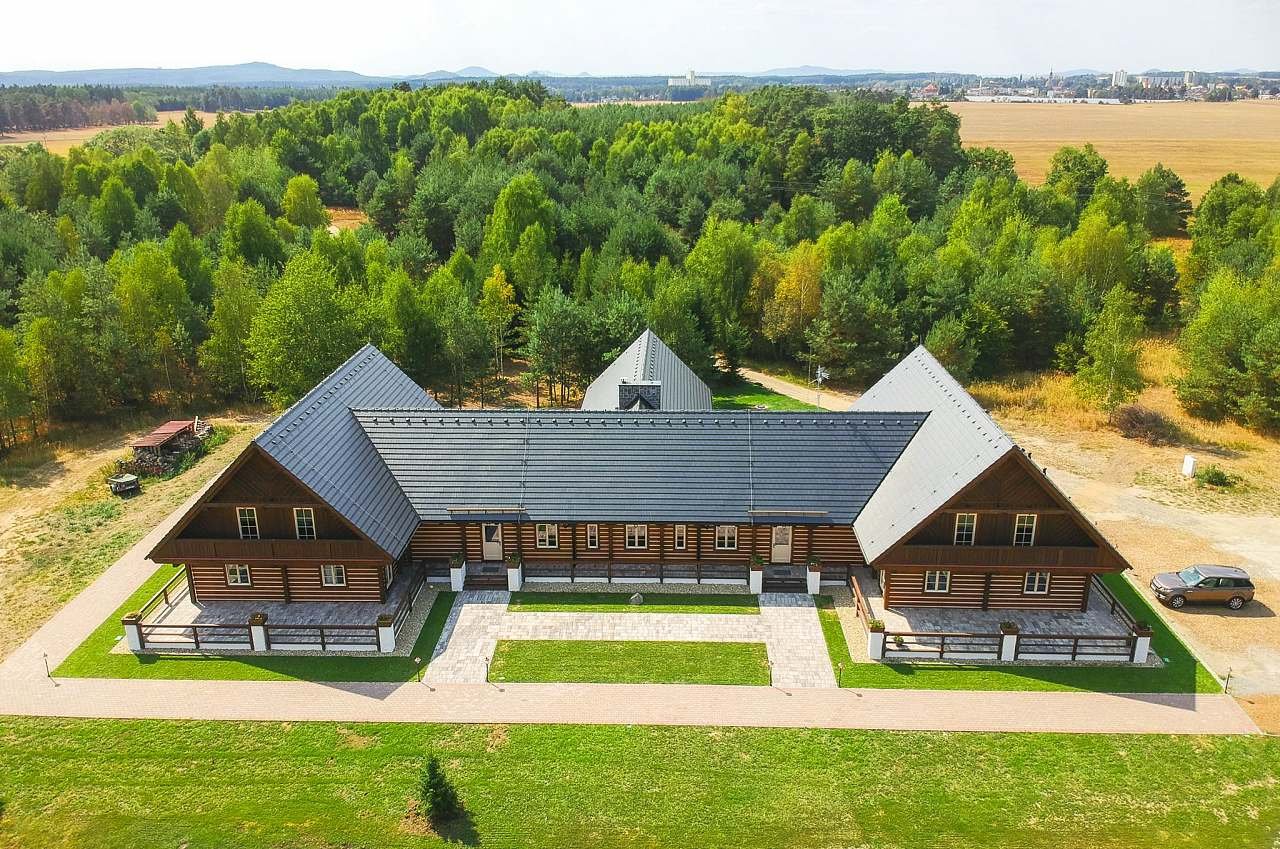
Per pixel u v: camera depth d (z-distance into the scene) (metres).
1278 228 91.25
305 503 33.75
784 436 38.78
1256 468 51.69
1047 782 26.25
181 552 34.25
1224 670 31.97
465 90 181.25
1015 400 64.94
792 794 25.80
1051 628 34.12
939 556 33.38
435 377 64.88
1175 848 23.88
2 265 75.12
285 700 30.08
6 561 40.50
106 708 29.64
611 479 38.03
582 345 65.25
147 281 64.38
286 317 56.34
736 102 169.88
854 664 32.16
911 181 118.56
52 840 24.17
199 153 150.62
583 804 25.42
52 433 58.22
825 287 73.44
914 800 25.58
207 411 63.53
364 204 121.56
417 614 35.50
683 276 77.31
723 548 38.72
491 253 82.12
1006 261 80.19
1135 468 52.03
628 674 31.58
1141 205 118.75
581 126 155.00
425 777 24.67
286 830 24.48
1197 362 61.22
